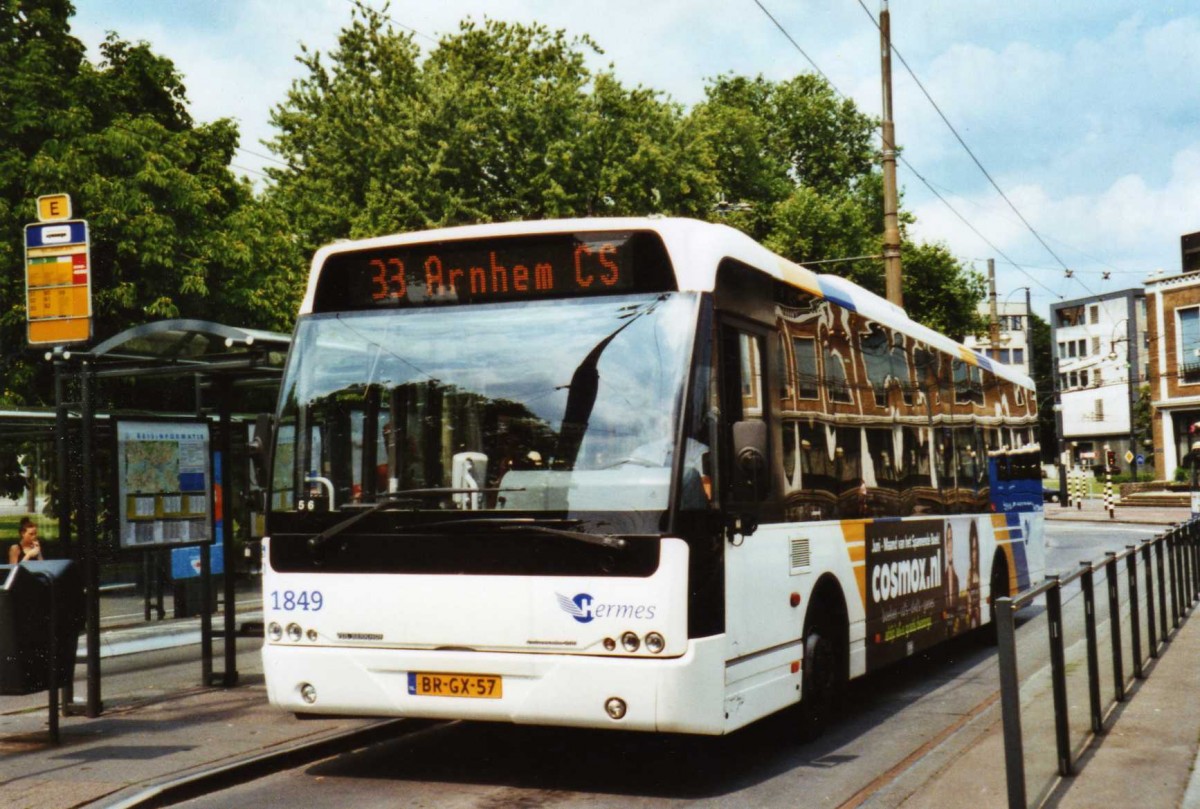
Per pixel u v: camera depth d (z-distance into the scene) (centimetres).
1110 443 8788
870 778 734
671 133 3481
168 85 2505
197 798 700
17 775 725
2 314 2138
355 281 736
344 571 695
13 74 2195
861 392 950
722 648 666
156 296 2214
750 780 730
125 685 1099
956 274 5025
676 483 647
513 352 693
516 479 671
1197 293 5644
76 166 2131
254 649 1364
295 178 3672
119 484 1002
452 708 666
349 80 3600
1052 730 648
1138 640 1027
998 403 1431
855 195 5216
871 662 933
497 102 3325
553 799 685
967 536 1247
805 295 846
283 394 731
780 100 5434
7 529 1415
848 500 899
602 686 640
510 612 659
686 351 672
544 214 3244
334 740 827
